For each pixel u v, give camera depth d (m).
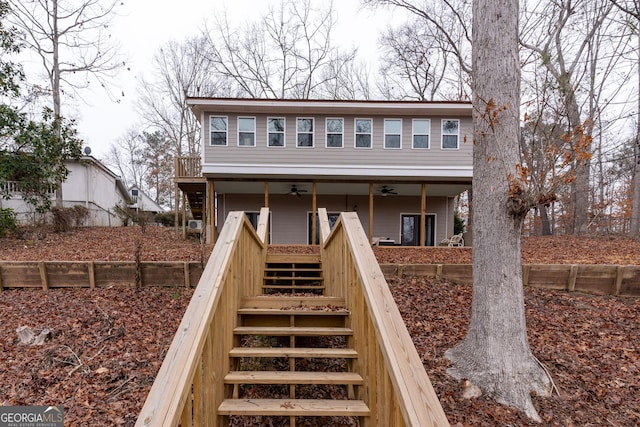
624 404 2.81
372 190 10.93
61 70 13.57
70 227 11.79
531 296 5.03
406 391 1.35
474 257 3.17
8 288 5.00
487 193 3.05
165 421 1.18
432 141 10.95
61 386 2.77
